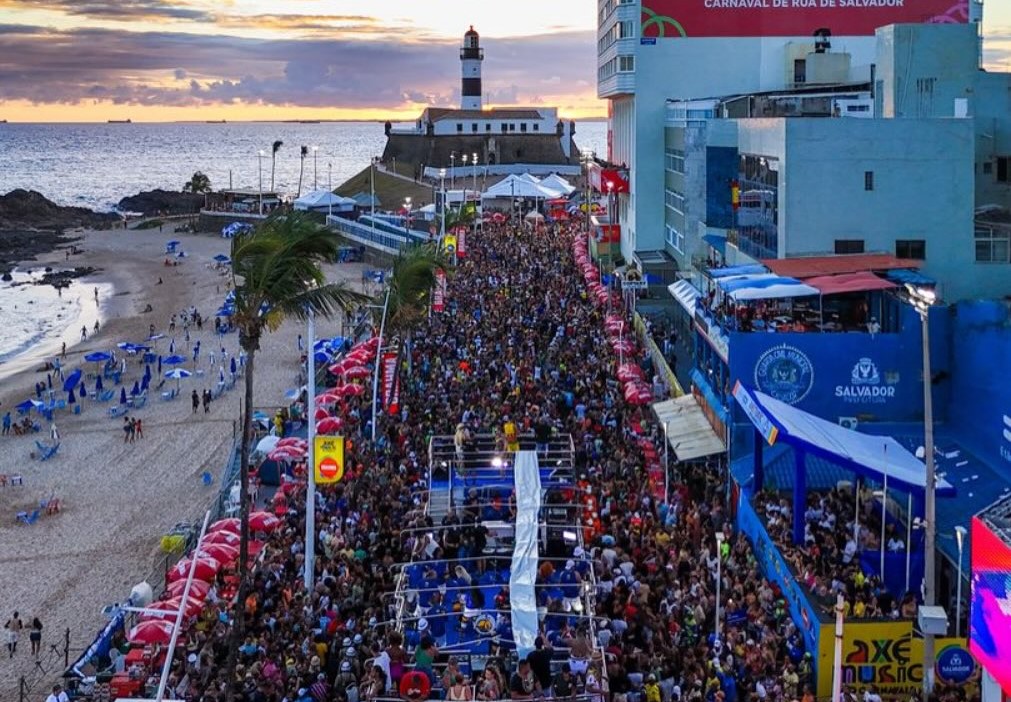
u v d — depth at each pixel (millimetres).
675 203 85062
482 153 198250
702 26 91438
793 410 36844
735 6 91188
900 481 30750
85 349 98500
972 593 22719
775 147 48594
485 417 48062
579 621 28609
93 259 167625
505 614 28969
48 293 136000
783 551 31766
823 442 32531
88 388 82000
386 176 198250
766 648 27344
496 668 25234
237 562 36281
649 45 91750
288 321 103062
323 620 29984
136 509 53719
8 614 41688
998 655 21172
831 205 46938
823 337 40875
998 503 23906
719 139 64188
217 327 102125
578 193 175500
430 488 39375
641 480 41375
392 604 30234
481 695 24594
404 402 53438
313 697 25922
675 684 25984
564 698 24500
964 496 34219
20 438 68062
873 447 34594
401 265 63250
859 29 91500
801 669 26953
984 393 37000
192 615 32156
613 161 114438
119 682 28828
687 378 55562
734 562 33438
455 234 108812
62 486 57812
